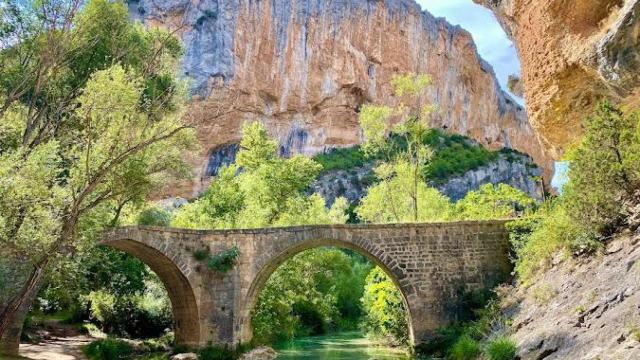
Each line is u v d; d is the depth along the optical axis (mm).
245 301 22938
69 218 15242
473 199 40250
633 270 12328
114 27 23828
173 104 22734
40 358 20031
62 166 18281
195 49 81125
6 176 14242
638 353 9070
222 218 35312
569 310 13906
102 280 30938
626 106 14828
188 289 23000
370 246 23266
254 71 84812
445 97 117125
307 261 35156
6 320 14797
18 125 18234
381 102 101062
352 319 52250
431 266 23266
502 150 122625
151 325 33000
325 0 95688
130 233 21203
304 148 90562
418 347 22391
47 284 26375
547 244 18969
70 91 20016
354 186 85250
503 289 21953
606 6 12336
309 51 92562
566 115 15281
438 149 103250
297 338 39406
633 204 15117
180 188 71688
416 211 34688
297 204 38500
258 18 86625
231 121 79250
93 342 25141
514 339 15609
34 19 18609
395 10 107125
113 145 16609
